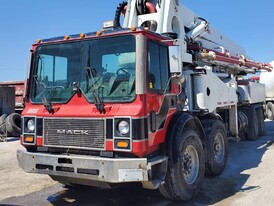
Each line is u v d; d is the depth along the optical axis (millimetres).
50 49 5035
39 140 4820
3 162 8633
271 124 16594
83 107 4531
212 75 6801
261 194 5309
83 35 4766
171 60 4688
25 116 4992
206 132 6355
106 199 5363
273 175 6461
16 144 11758
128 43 4457
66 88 4758
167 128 4926
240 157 8359
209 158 6242
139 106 4227
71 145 4539
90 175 4230
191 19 8047
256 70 11781
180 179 4895
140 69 4293
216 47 9055
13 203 5301
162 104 4766
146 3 7059
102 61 4598
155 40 4684
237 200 5062
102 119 4324
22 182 6590
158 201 5160
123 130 4203
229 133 8383
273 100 18516
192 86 6316
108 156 4301
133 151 4145
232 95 8195
